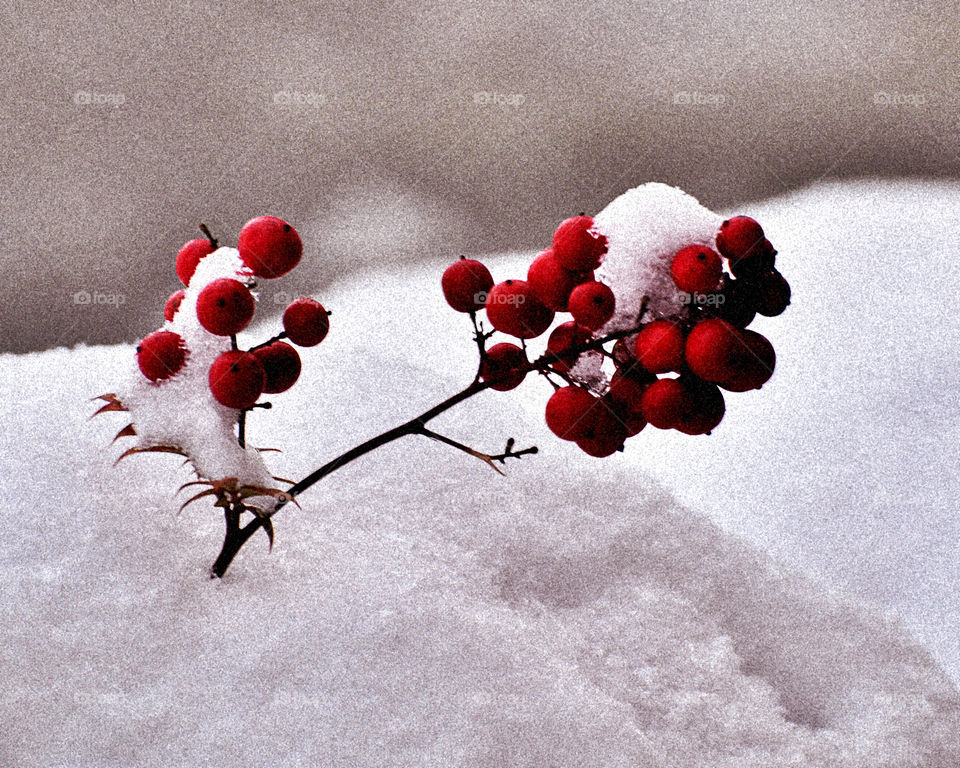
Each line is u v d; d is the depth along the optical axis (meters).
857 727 0.37
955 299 0.80
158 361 0.35
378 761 0.33
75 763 0.33
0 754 0.33
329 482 0.40
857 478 0.54
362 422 0.42
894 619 0.39
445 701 0.34
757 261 0.34
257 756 0.33
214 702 0.34
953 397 0.63
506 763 0.34
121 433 0.36
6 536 0.36
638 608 0.38
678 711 0.36
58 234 0.98
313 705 0.34
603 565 0.39
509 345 0.36
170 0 1.43
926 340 0.72
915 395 0.63
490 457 0.36
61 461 0.38
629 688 0.36
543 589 0.39
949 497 0.51
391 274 0.96
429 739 0.34
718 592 0.39
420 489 0.40
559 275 0.35
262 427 0.42
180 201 1.07
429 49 1.48
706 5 1.66
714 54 1.50
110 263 0.96
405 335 0.81
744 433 0.60
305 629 0.35
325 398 0.43
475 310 0.36
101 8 1.48
